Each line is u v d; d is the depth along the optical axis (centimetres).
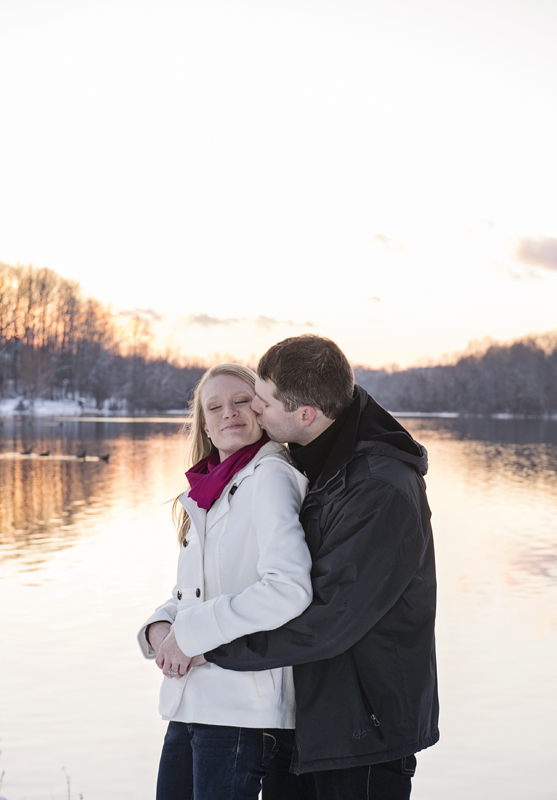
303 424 218
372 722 208
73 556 1072
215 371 240
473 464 2970
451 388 14825
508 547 1166
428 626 214
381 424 218
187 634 207
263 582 203
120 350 11256
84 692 561
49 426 5891
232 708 213
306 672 210
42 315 9544
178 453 3197
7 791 413
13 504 1645
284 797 234
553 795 418
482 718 521
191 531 231
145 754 464
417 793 420
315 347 217
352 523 203
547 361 13775
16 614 766
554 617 763
